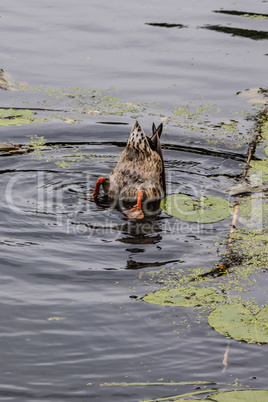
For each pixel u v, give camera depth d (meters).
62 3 23.39
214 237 10.34
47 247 9.79
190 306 8.32
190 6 23.05
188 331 7.82
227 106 15.87
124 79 17.31
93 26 20.92
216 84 17.06
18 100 15.87
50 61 18.31
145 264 9.42
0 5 23.05
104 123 14.77
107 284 8.84
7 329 7.71
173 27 20.83
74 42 19.67
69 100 16.00
